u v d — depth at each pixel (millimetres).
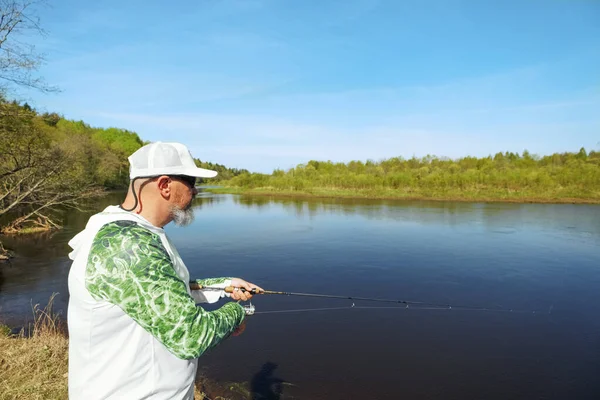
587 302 7258
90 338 1066
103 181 33781
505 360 5109
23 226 15203
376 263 10203
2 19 7781
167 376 1136
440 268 9656
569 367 4938
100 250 1053
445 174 33062
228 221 18516
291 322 6355
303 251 11695
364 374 4746
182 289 1099
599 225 16000
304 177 43062
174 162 1233
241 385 4492
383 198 30016
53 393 3072
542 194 27234
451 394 4359
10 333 5090
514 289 8031
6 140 9188
